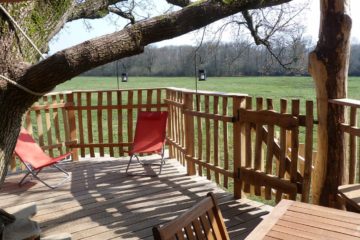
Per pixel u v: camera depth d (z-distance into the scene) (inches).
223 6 126.1
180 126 238.1
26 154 205.8
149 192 192.5
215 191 190.9
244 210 165.3
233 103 175.3
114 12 255.0
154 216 162.2
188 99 214.7
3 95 111.9
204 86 792.3
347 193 122.2
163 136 232.2
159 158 261.1
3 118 114.8
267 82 844.6
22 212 146.0
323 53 139.3
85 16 195.6
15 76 111.9
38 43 130.3
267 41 252.1
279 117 154.3
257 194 170.7
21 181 207.3
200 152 209.8
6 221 130.6
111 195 189.8
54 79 111.3
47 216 164.4
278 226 76.9
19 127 123.8
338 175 142.2
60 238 138.3
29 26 124.8
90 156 270.1
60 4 138.9
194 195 186.5
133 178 217.2
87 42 112.0
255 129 170.4
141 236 143.3
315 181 150.6
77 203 179.8
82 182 212.4
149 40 120.9
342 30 135.4
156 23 119.7
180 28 121.9
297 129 148.2
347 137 141.6
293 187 150.7
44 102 249.4
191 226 65.4
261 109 163.9
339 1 134.9
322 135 143.6
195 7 123.8
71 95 258.7
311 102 142.5
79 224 155.4
